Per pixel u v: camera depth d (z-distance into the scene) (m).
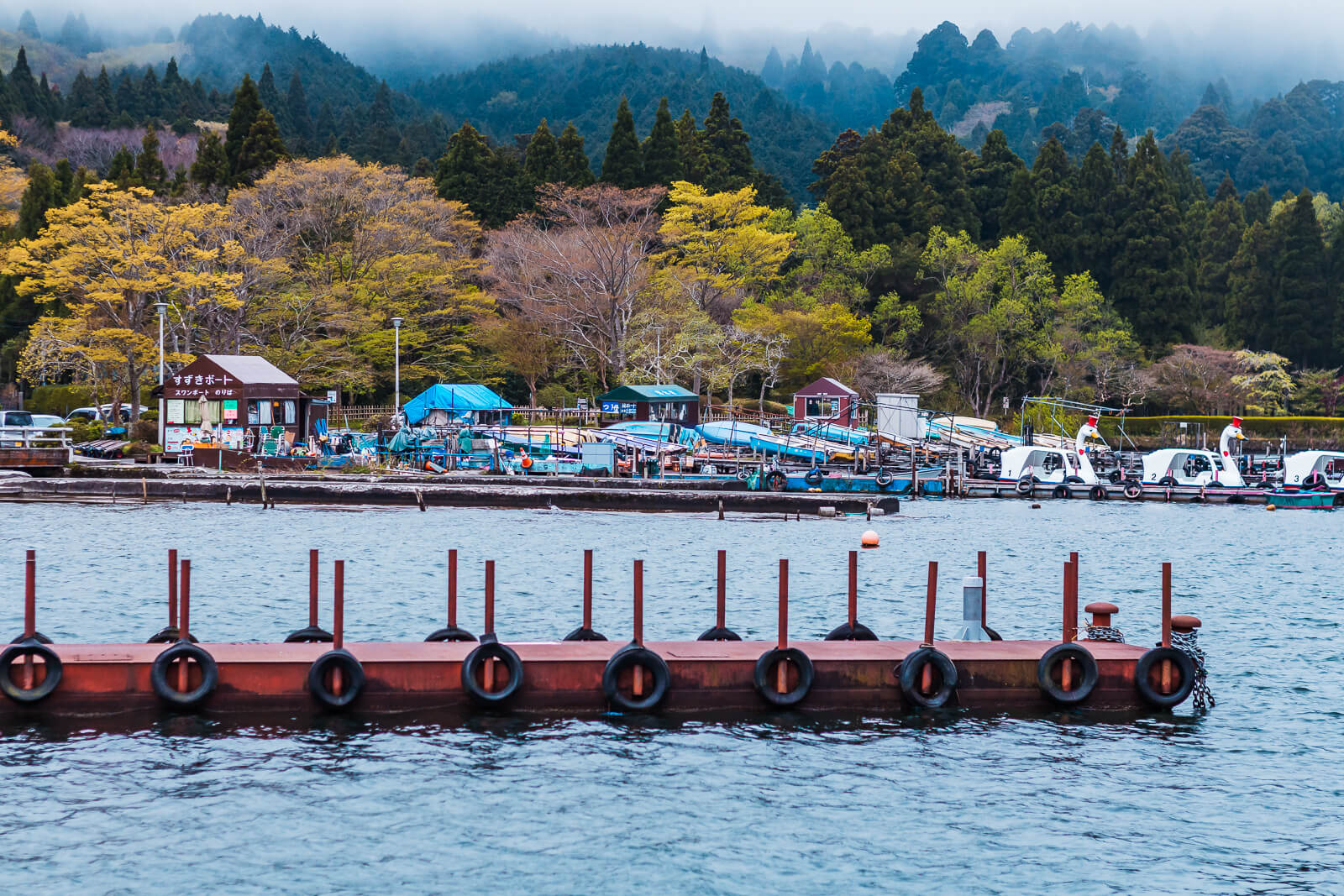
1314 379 116.69
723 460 61.72
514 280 93.06
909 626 27.52
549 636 25.42
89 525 42.94
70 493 50.75
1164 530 50.34
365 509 50.25
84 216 70.19
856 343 103.19
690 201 100.06
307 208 85.12
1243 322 128.25
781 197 139.62
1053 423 90.56
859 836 15.72
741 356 90.06
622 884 14.28
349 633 25.25
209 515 46.91
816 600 30.59
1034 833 15.91
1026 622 28.44
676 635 25.89
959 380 113.19
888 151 137.50
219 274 72.69
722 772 17.66
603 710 19.77
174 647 19.02
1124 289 125.69
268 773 17.19
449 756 17.98
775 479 57.47
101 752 17.75
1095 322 115.25
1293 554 42.75
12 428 55.16
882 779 17.53
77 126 172.62
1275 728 20.19
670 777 17.42
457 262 91.00
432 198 92.62
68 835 15.24
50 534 40.16
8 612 26.91
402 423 67.88
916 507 57.47
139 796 16.38
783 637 20.00
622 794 16.78
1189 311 124.69
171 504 50.31
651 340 88.12
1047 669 20.48
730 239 100.31
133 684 18.92
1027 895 14.27
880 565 37.22
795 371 99.25
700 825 15.91
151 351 68.75
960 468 63.50
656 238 103.25
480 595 30.25
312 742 18.34
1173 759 18.59
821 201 137.38
